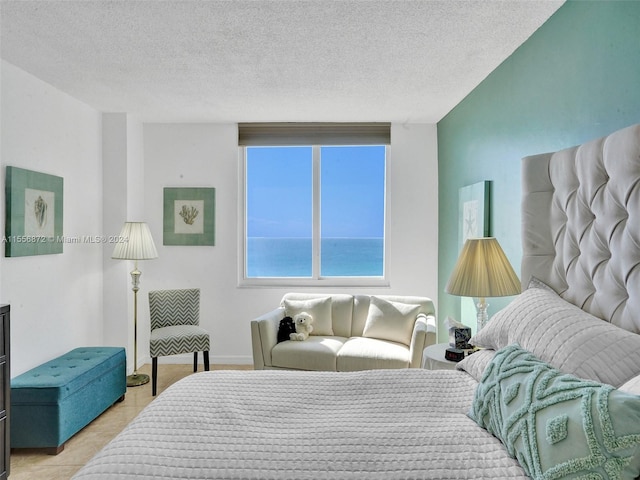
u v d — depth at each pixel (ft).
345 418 5.17
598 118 6.54
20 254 10.21
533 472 3.69
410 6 7.61
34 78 10.95
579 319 5.49
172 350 13.05
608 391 3.59
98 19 8.04
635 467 3.23
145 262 15.84
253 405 5.52
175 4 7.52
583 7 6.87
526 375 4.42
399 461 4.08
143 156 15.76
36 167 11.02
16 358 10.23
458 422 4.99
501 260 8.15
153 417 5.07
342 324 13.82
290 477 3.87
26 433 9.34
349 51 9.50
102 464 4.02
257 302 15.88
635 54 5.74
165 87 11.88
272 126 15.81
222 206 15.88
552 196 7.26
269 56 9.77
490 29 8.43
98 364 10.94
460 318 12.89
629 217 5.32
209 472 3.93
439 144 15.51
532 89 8.59
